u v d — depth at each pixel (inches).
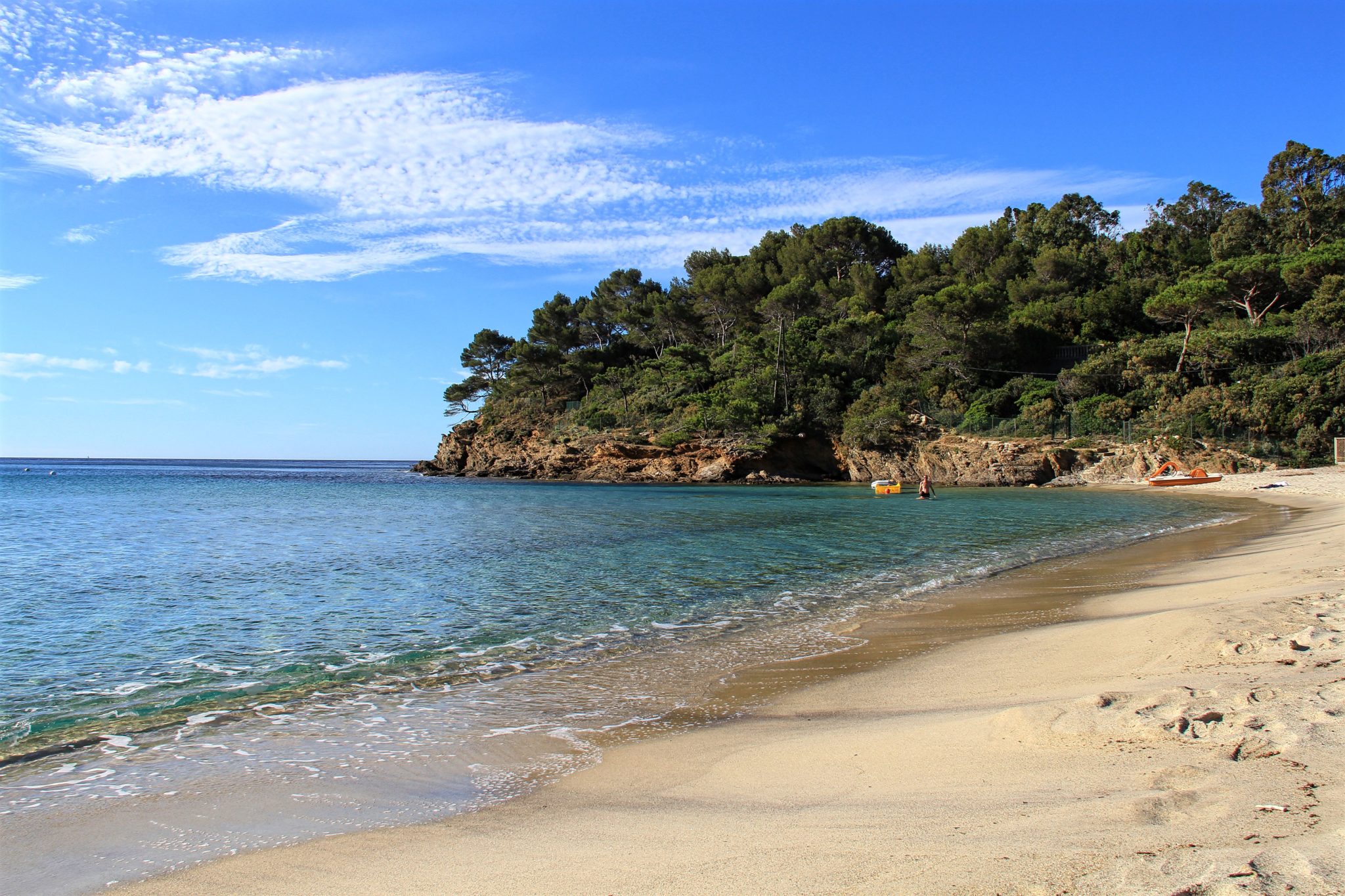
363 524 1279.5
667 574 701.9
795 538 994.1
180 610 561.3
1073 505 1534.2
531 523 1283.2
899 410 2878.9
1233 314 2839.6
